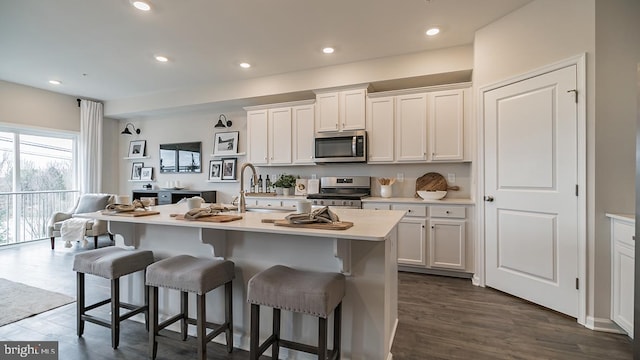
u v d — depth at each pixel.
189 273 1.64
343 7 2.58
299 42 3.23
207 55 3.55
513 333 2.09
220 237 1.92
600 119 2.13
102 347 1.92
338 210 2.36
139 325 2.20
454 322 2.25
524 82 2.57
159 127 5.66
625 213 2.10
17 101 4.59
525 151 2.58
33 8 2.55
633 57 2.08
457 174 3.76
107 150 5.78
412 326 2.20
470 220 3.20
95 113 5.44
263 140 4.40
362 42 3.23
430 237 3.35
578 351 1.87
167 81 4.49
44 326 2.18
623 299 1.99
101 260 1.93
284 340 1.72
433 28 2.94
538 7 2.46
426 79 3.62
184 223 1.73
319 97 4.00
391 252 1.89
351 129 3.84
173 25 2.86
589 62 2.15
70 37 3.09
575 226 2.25
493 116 2.85
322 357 1.40
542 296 2.48
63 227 4.30
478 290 2.89
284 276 1.55
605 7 2.11
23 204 4.84
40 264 3.70
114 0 2.45
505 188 2.76
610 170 2.12
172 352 1.86
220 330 1.77
